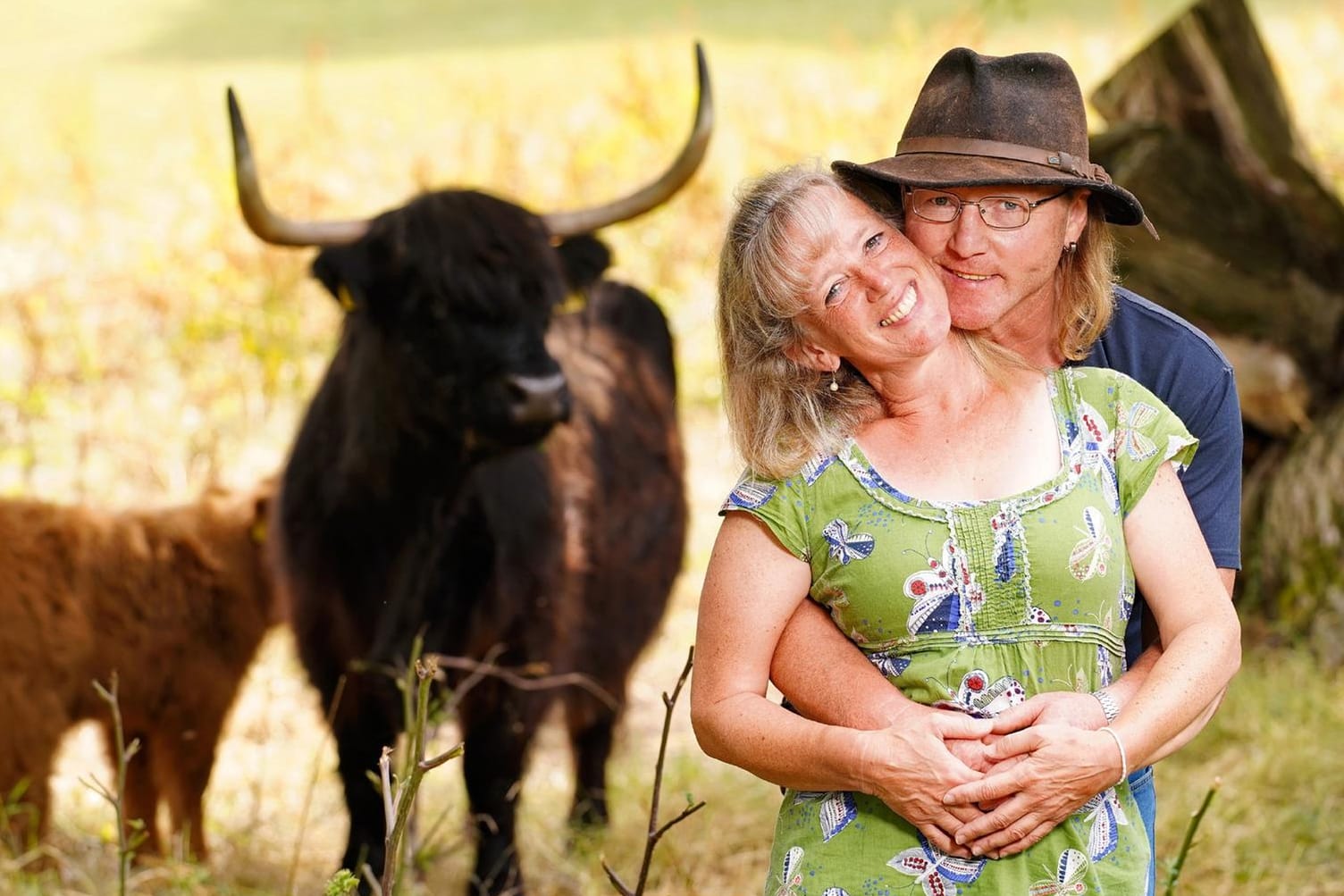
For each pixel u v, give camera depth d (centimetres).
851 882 362
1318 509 860
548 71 2564
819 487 367
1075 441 369
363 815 675
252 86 2802
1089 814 363
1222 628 363
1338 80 1856
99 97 2752
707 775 784
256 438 1228
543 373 660
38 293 1387
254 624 838
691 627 1002
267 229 707
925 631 361
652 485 838
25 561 781
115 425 1200
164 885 722
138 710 814
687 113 1831
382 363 669
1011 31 2477
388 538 671
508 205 693
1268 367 870
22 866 711
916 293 364
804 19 3081
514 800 689
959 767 342
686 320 1420
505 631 688
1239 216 884
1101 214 395
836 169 385
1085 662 363
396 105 2314
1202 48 909
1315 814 667
